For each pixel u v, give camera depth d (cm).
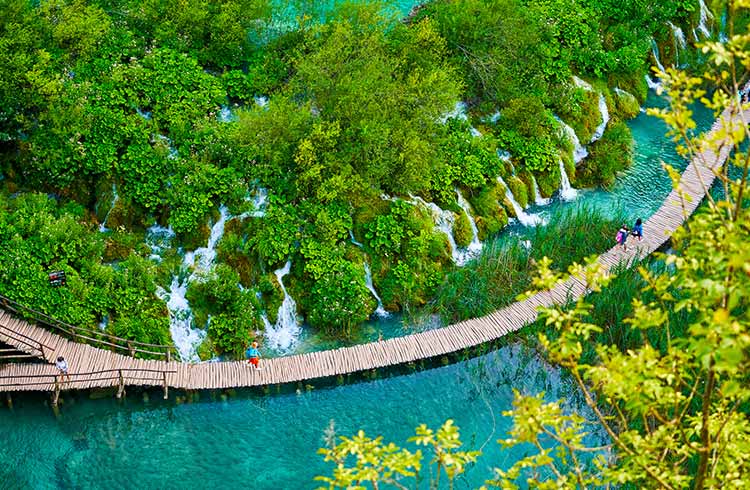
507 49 4744
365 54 4197
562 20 5216
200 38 4503
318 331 3781
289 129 3962
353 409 3388
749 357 1383
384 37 4534
